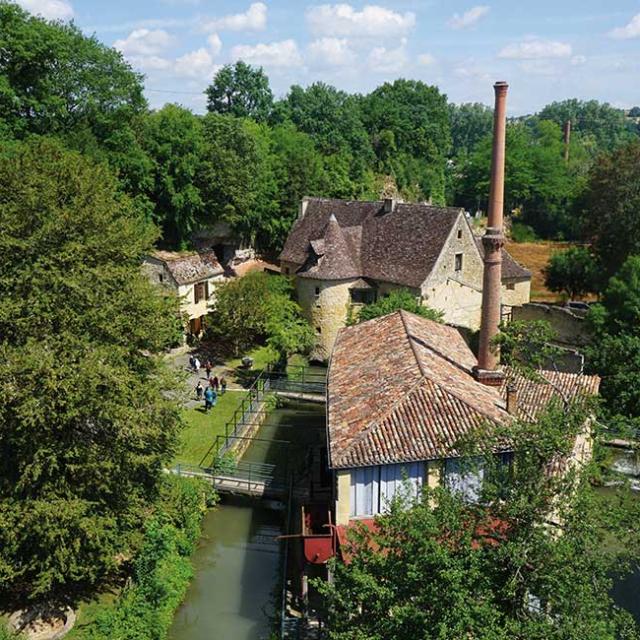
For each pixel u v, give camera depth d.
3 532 24.55
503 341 32.31
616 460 32.88
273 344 53.12
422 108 134.75
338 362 34.25
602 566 16.97
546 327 34.84
